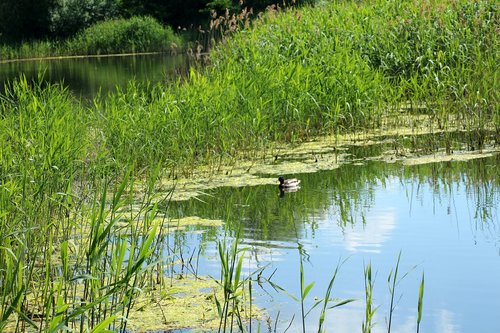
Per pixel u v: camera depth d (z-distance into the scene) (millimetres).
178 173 12055
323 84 14922
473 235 8555
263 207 10023
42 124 10867
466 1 18375
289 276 7520
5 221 7766
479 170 11352
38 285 7348
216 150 13062
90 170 10484
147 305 6984
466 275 7398
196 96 13570
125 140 11961
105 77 27781
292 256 8062
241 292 6191
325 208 9836
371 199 10164
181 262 8094
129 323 6441
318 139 14250
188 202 10430
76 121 11961
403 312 6660
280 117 14336
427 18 17953
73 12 49531
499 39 16297
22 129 10539
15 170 9359
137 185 11344
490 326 6305
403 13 18781
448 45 16750
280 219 9438
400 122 15016
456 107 14719
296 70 15055
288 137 14227
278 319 6609
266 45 17672
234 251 6398
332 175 11555
